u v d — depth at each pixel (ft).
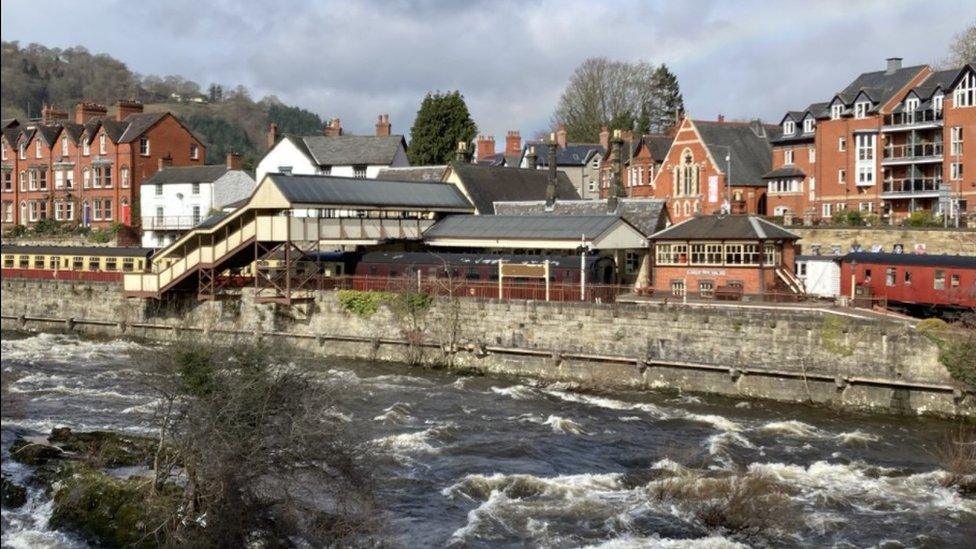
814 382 150.41
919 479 110.83
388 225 221.87
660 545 89.66
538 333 174.81
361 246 231.71
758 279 187.62
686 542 90.12
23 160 355.36
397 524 95.50
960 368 138.31
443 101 370.73
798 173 287.07
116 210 331.57
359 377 170.71
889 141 264.11
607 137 391.65
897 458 120.67
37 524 93.76
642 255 214.28
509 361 176.96
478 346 179.22
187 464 86.53
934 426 136.46
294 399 88.58
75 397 148.66
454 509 100.68
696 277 195.42
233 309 207.62
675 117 434.30
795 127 295.69
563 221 212.43
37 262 270.67
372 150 311.27
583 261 183.73
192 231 206.90
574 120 449.48
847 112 274.57
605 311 168.35
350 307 194.08
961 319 149.28
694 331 160.35
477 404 149.38
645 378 163.94
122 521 89.10
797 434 131.85
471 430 132.87
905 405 143.33
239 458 84.58
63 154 345.51
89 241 318.45
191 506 86.58
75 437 114.93
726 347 157.58
